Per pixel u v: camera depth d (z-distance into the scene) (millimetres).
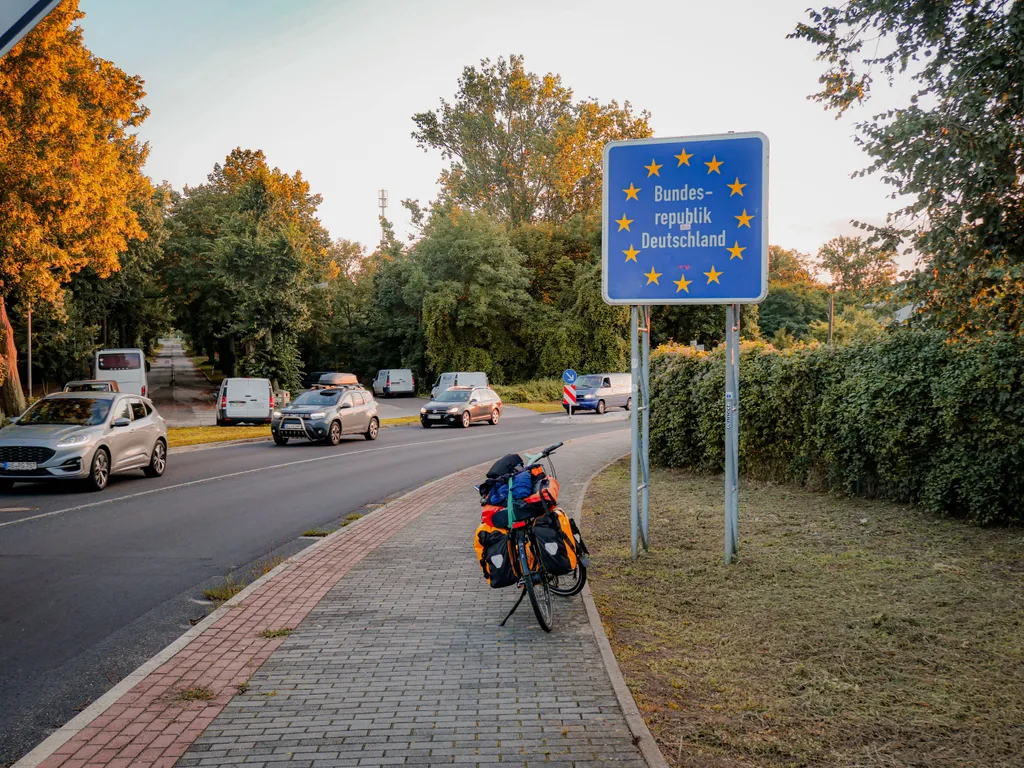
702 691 4812
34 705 4801
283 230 45875
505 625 6109
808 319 79500
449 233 56344
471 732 4184
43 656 5680
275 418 23656
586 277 53656
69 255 27547
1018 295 7082
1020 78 6363
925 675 5000
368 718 4359
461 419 31078
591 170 62812
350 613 6414
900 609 6297
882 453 10172
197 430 28500
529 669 5133
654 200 8500
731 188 8336
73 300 45000
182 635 5879
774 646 5594
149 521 11023
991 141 6152
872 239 7262
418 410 45312
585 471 16375
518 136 63125
